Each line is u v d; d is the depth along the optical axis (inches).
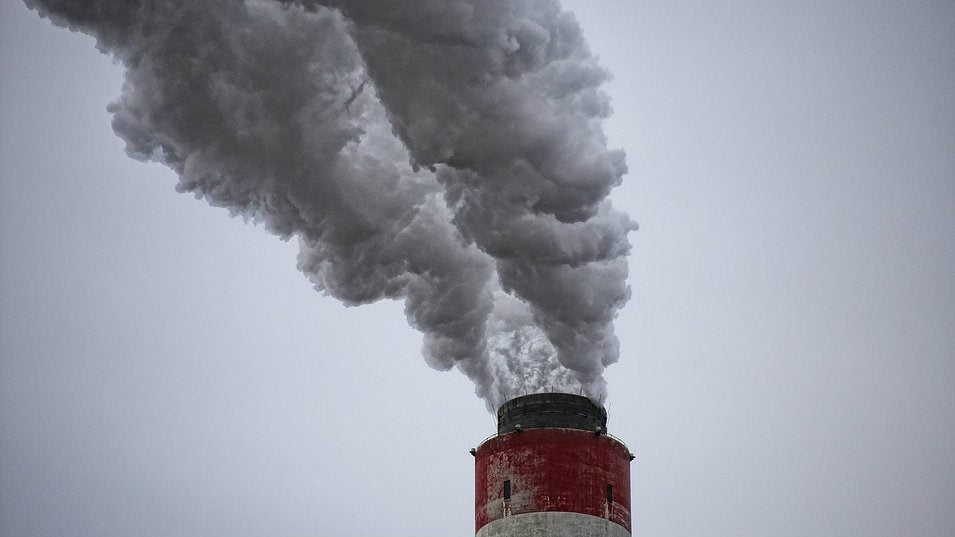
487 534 1957.4
